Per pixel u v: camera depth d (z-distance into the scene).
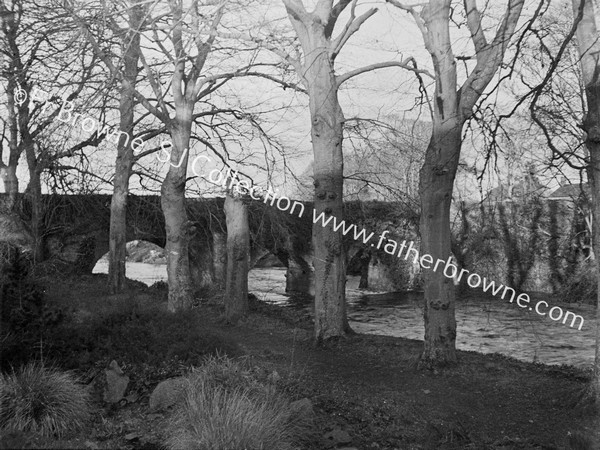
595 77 10.37
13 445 6.97
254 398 8.95
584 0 10.25
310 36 16.02
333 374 12.53
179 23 14.64
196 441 7.77
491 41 12.97
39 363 9.92
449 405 10.92
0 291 10.11
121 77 16.84
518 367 13.24
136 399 9.74
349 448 8.52
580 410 10.51
